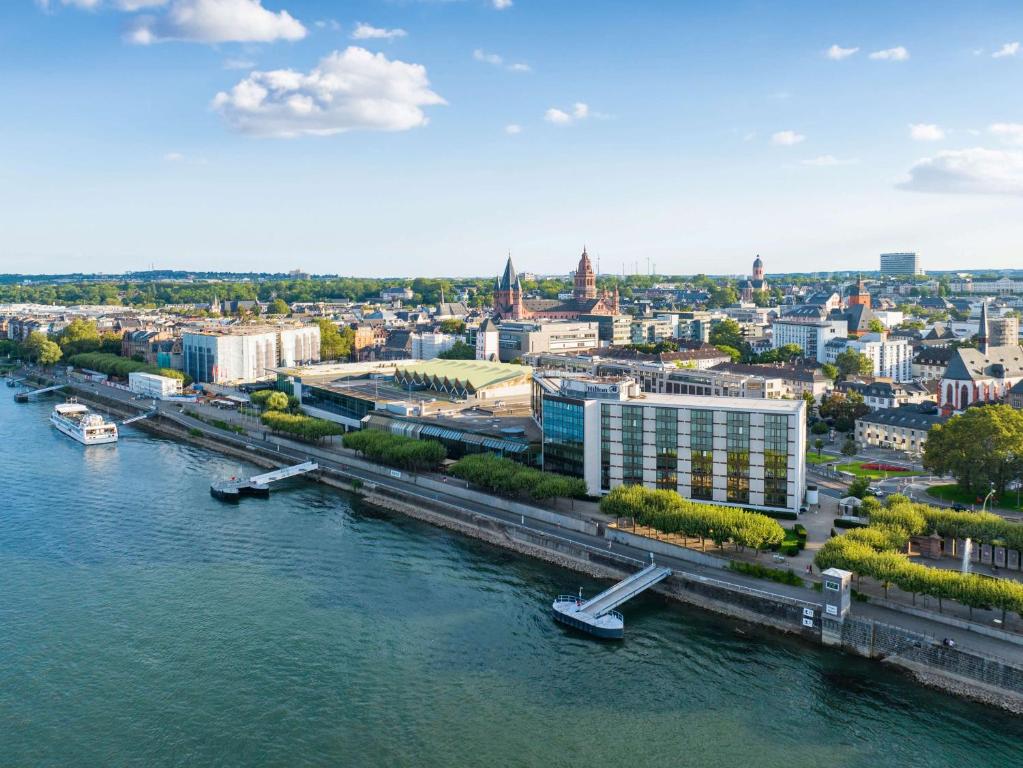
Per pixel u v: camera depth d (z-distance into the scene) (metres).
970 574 152.88
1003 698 134.50
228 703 135.38
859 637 151.00
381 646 154.38
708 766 120.31
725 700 137.12
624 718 131.88
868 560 158.12
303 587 181.75
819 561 164.50
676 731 128.50
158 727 129.12
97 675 143.75
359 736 126.81
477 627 162.88
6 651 151.88
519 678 143.62
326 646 154.12
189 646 154.00
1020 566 173.38
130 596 175.62
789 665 148.25
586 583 185.88
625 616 168.12
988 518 179.25
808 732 128.38
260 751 123.38
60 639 156.38
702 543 190.88
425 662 148.88
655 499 197.75
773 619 162.62
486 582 186.12
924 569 155.00
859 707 134.88
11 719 131.25
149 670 145.38
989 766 120.12
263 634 158.62
